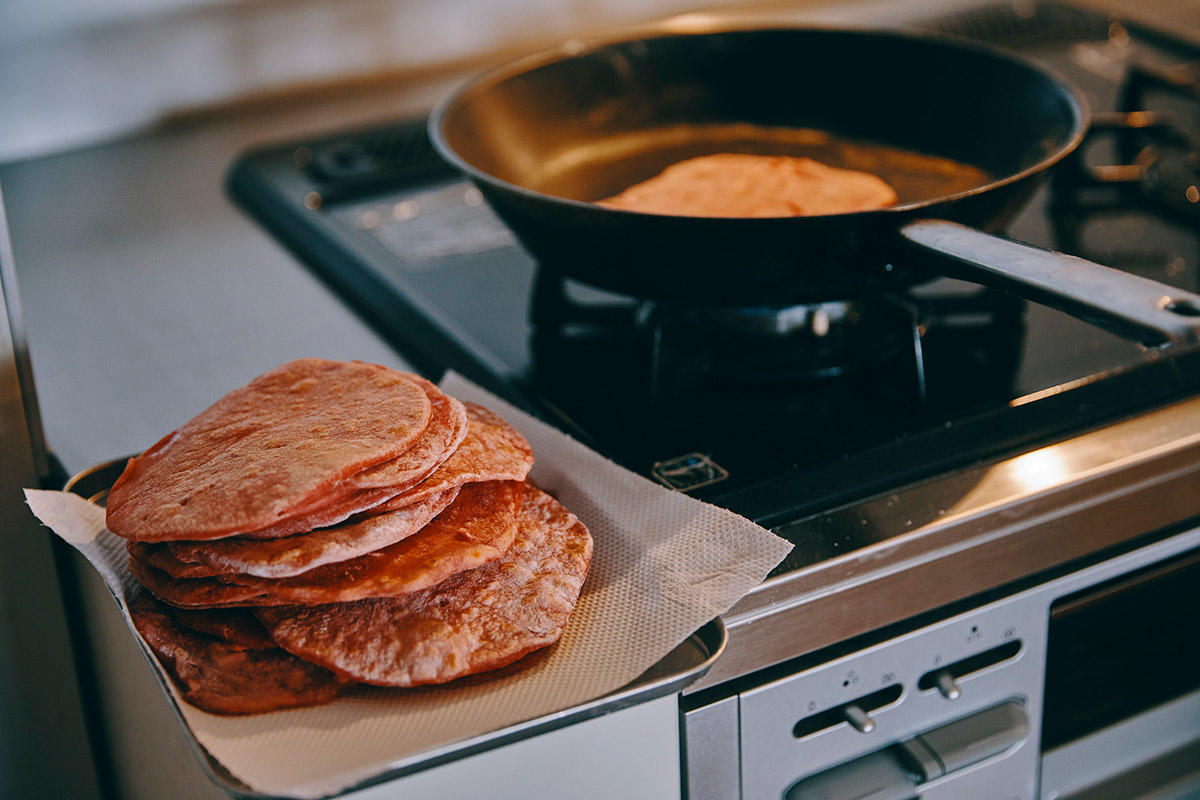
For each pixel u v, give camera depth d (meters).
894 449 0.85
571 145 1.12
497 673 0.71
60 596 0.89
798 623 0.79
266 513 0.69
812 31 1.12
